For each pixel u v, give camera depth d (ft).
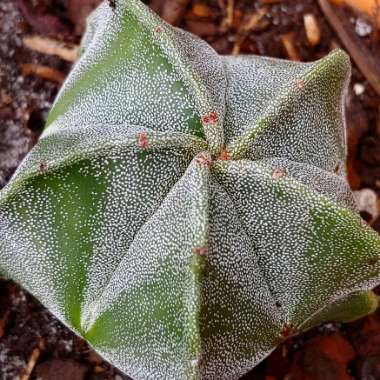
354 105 0.66
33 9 0.67
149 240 0.38
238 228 0.39
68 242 0.41
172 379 0.39
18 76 0.65
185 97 0.41
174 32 0.46
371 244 0.39
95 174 0.40
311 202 0.38
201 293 0.37
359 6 0.67
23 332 0.58
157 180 0.39
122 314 0.40
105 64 0.45
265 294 0.41
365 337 0.59
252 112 0.44
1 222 0.42
